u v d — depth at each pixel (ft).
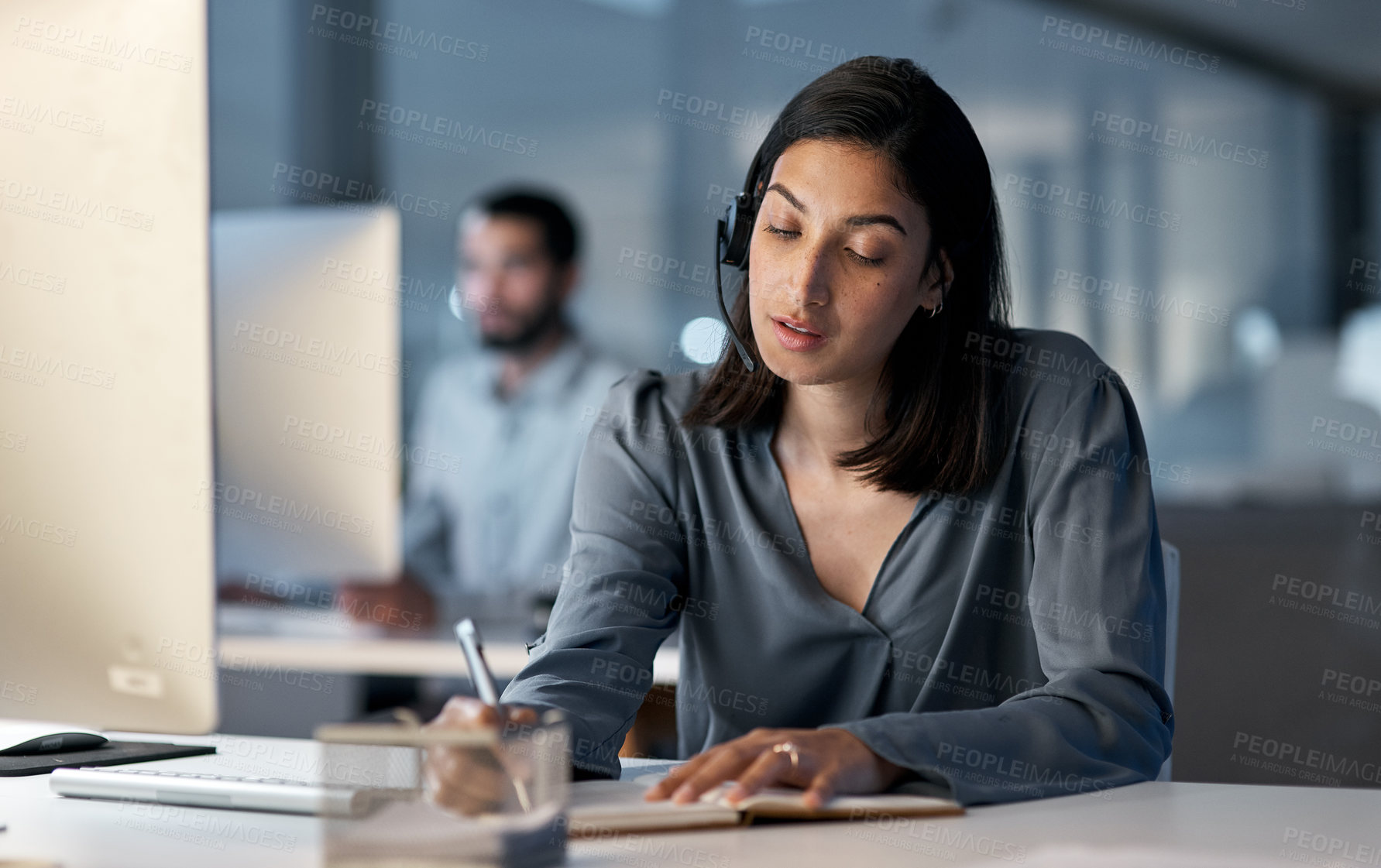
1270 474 15.29
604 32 17.78
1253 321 18.83
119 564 3.19
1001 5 17.97
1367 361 18.34
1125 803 2.90
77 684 3.25
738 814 2.57
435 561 11.23
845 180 3.58
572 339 11.35
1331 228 18.76
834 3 17.79
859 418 4.07
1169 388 18.86
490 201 11.00
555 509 11.09
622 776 3.36
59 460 3.20
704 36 17.76
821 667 4.14
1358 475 16.83
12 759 3.53
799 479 4.25
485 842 2.05
